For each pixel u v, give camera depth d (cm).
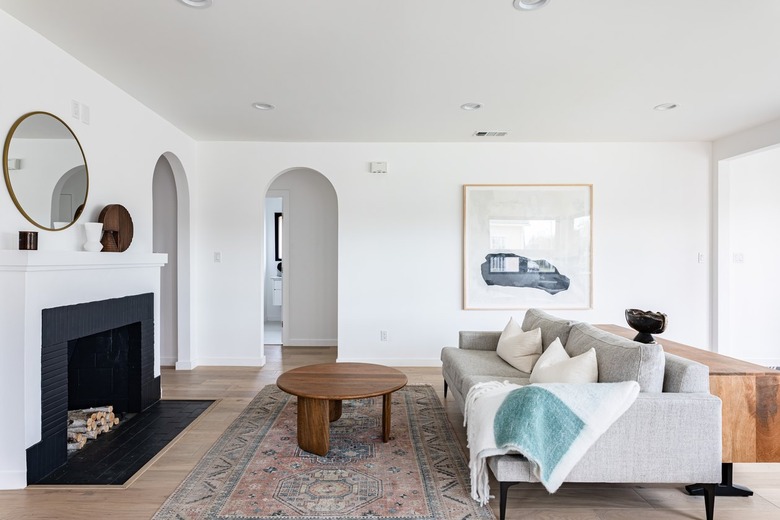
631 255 471
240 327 473
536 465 189
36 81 242
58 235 259
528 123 406
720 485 223
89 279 271
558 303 471
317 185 595
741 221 479
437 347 473
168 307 481
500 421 200
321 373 302
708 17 228
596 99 347
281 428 304
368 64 285
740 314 481
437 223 470
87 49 262
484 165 469
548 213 469
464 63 283
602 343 244
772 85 319
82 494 218
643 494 224
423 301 471
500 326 471
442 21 233
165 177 473
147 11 222
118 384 334
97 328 276
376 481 231
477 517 200
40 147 244
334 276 598
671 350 272
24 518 197
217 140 462
